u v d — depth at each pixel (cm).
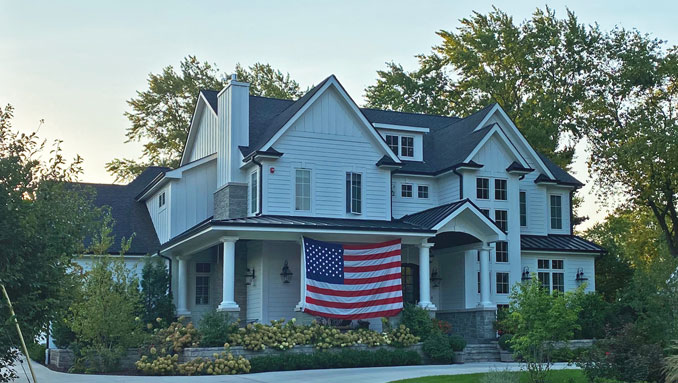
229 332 2416
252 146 3133
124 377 2094
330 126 3059
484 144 3325
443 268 3300
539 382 1870
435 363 2614
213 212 3294
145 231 3469
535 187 3631
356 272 2694
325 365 2403
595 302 3081
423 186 3400
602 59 4872
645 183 4022
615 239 5741
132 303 2380
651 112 4097
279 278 2862
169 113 5069
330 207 3014
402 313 2759
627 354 1884
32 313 1423
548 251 3434
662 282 2298
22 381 1995
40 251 1444
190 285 3175
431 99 5481
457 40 5328
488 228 2959
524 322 1878
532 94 4991
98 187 3741
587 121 4716
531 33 4994
